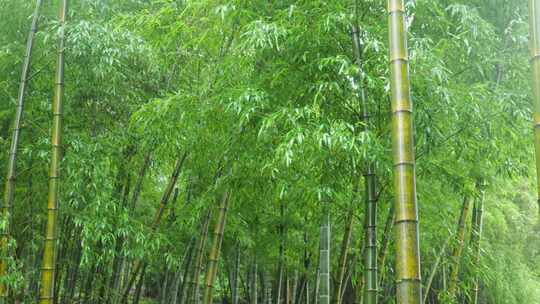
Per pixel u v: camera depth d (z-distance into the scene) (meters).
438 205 5.22
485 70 4.57
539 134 2.39
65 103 5.52
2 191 5.57
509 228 10.60
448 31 4.48
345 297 9.68
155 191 8.02
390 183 4.05
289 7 4.02
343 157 3.75
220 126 4.47
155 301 11.41
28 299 5.82
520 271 10.23
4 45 5.42
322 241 5.42
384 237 5.22
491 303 10.05
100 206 5.19
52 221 4.52
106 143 5.57
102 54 5.04
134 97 5.95
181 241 7.80
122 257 6.49
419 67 3.69
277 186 4.01
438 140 4.02
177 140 5.25
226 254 9.38
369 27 3.80
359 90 3.74
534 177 5.27
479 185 5.28
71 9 5.24
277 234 7.78
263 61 4.28
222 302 12.23
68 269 6.70
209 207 5.98
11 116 5.53
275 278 10.29
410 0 3.89
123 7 5.90
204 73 5.21
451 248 6.64
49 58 5.29
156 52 5.34
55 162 4.61
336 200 4.50
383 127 3.92
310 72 3.98
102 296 6.71
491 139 4.17
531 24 2.47
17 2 5.33
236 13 4.09
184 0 5.00
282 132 3.95
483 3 5.02
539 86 2.40
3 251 4.58
